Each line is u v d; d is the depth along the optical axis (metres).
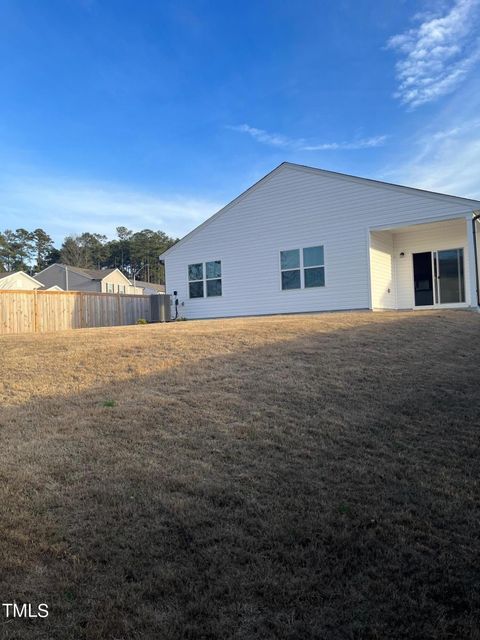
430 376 6.37
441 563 2.68
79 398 5.21
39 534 2.75
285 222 16.77
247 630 2.13
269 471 3.66
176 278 19.33
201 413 4.76
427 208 14.17
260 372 6.18
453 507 3.28
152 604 2.27
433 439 4.45
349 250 15.49
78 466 3.59
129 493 3.22
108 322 17.50
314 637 2.11
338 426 4.62
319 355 7.06
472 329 9.77
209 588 2.39
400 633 2.15
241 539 2.79
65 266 56.00
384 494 3.40
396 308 16.78
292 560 2.63
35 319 14.93
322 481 3.55
